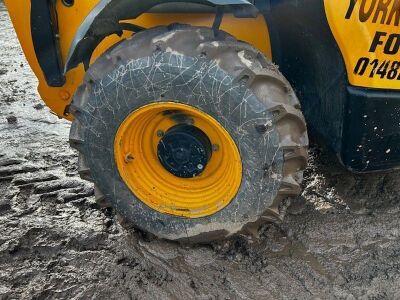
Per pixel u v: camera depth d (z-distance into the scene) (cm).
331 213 270
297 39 234
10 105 415
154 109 218
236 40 211
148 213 242
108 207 277
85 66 259
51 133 368
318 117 248
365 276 234
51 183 307
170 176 244
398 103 220
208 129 227
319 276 235
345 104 221
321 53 224
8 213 282
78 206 286
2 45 574
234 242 253
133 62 208
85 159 241
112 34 241
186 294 229
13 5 257
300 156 212
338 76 218
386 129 227
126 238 259
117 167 235
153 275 239
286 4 216
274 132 204
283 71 250
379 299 223
